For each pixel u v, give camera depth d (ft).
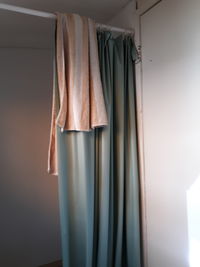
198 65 3.78
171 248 4.45
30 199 7.28
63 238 4.50
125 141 5.20
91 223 4.61
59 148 4.42
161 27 4.49
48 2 5.10
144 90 5.03
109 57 4.94
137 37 5.12
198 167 3.84
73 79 4.21
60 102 4.27
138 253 5.07
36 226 7.35
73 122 4.30
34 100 7.34
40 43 7.02
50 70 7.51
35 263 7.32
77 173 4.64
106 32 4.91
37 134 7.35
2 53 7.04
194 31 3.82
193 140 3.92
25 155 7.23
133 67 5.32
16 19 5.60
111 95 4.92
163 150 4.58
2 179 6.98
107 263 4.91
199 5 3.71
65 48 4.29
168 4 4.30
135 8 5.15
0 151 6.97
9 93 7.07
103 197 4.75
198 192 3.85
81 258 4.71
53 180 7.55
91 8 5.49
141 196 5.25
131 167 5.22
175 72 4.23
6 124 7.04
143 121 5.10
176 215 4.32
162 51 4.50
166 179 4.53
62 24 4.23
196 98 3.84
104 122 4.37
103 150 4.78
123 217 5.17
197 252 3.90
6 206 7.02
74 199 4.64
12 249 7.08
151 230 4.97
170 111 4.38
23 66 7.23
